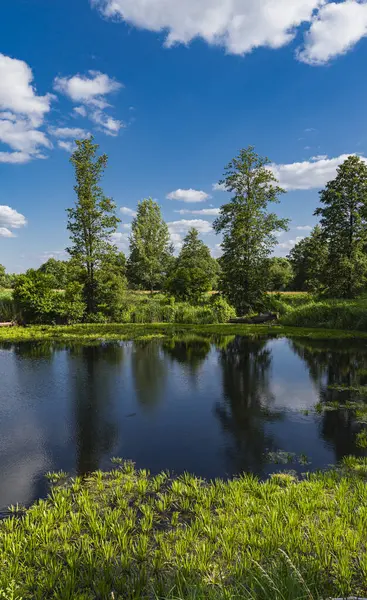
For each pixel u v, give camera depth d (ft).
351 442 21.03
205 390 31.45
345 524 12.34
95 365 40.65
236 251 96.48
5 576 10.39
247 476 17.11
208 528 12.62
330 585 9.50
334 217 90.74
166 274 174.81
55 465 18.61
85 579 10.39
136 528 13.15
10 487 16.51
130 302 87.20
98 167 81.97
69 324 77.87
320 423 23.94
